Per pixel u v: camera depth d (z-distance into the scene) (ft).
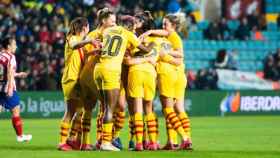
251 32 295.69
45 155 107.55
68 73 116.26
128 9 273.75
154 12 277.23
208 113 250.16
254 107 254.68
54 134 160.25
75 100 117.19
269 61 272.72
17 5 266.16
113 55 112.98
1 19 253.85
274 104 256.52
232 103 252.42
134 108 116.06
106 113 113.60
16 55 240.12
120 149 120.16
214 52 288.71
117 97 113.39
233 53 276.82
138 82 115.44
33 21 255.09
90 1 268.82
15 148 122.83
